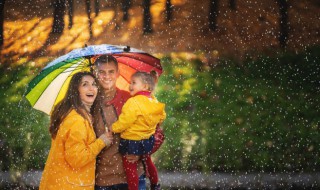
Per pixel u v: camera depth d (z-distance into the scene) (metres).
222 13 19.42
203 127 14.95
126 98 6.95
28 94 7.13
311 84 17.11
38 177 12.92
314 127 14.77
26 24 20.44
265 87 17.09
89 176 6.52
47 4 20.61
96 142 6.50
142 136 6.62
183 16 19.56
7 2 20.80
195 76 17.89
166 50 19.47
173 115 15.67
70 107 6.57
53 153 6.53
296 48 18.77
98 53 6.71
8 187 12.30
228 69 18.25
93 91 6.68
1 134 15.30
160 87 17.31
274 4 19.28
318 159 13.19
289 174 12.41
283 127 14.90
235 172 12.68
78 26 20.41
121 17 20.14
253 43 19.06
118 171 6.71
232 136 14.36
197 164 13.18
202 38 19.25
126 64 7.24
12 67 19.48
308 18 19.03
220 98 16.66
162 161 13.34
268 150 13.76
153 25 19.88
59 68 7.07
